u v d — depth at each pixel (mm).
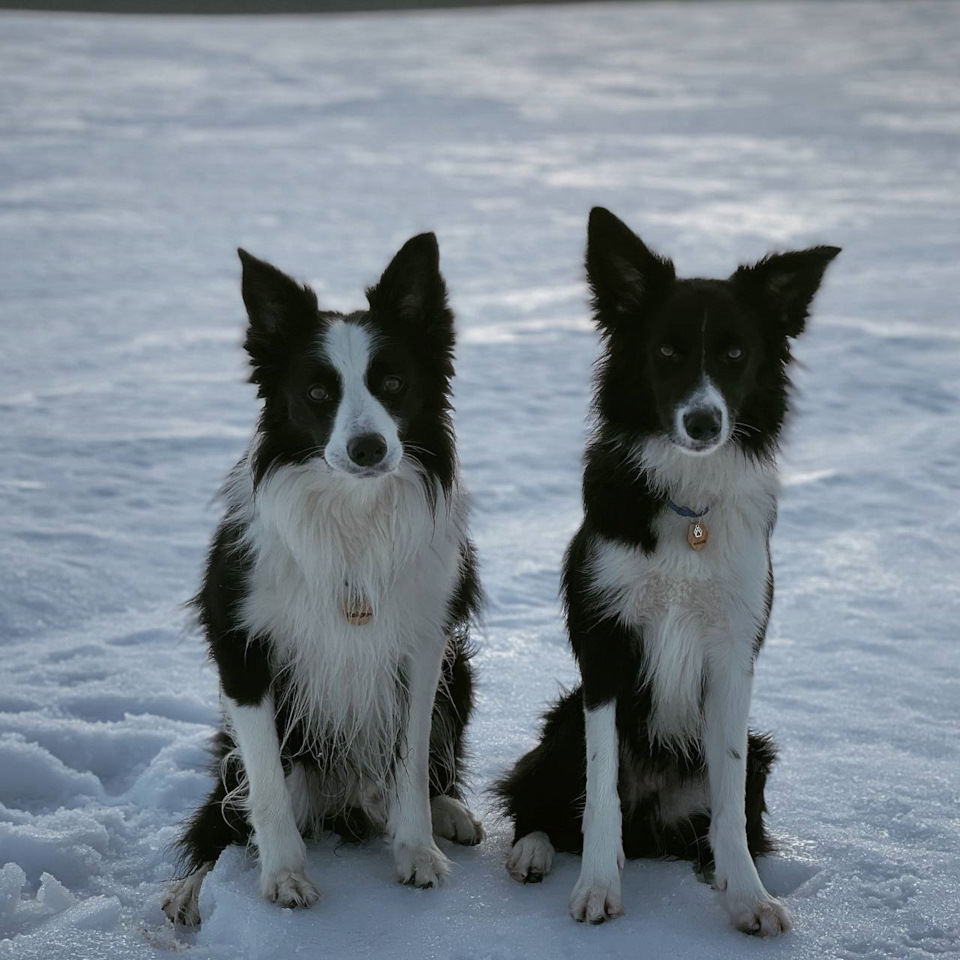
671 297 2227
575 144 13578
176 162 11805
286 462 2217
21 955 2053
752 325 2232
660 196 10383
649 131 14641
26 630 2906
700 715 2260
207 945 2098
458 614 2305
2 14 26625
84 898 2191
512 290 7070
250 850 2250
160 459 4008
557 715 2312
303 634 2234
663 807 2312
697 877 2244
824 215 9516
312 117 15219
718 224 9086
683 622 2213
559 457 4113
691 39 26469
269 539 2217
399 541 2229
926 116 15789
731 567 2191
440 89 18094
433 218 9430
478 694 2662
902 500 3658
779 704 2666
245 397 4809
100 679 2725
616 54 23625
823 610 3031
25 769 2432
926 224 9164
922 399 4684
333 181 11055
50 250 7996
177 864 2262
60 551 3215
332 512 2211
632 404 2236
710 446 2145
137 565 3193
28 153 11859
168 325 6172
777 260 2252
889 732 2568
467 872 2242
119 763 2518
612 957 2055
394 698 2289
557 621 2971
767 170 11961
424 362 2273
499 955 2053
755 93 18172
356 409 2188
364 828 2344
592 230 2252
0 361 5359
